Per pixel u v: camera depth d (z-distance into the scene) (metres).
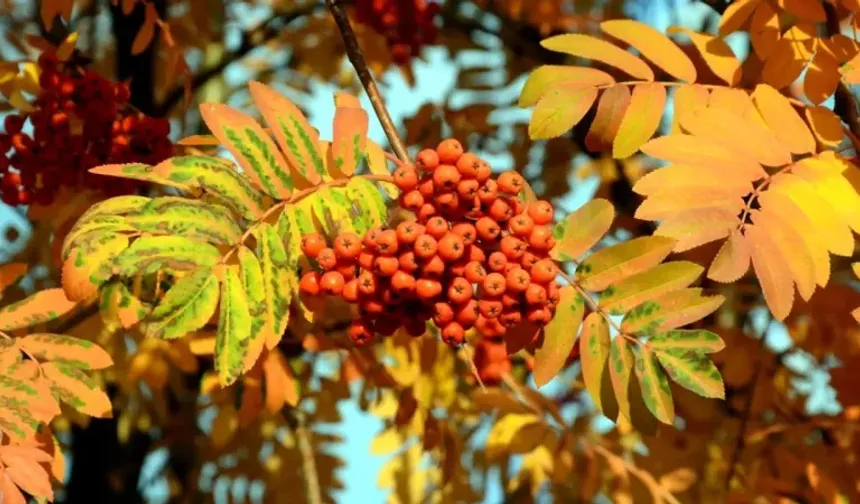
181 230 0.91
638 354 0.94
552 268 0.93
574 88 0.99
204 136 0.98
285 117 0.95
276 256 0.92
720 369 1.24
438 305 0.94
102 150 1.09
